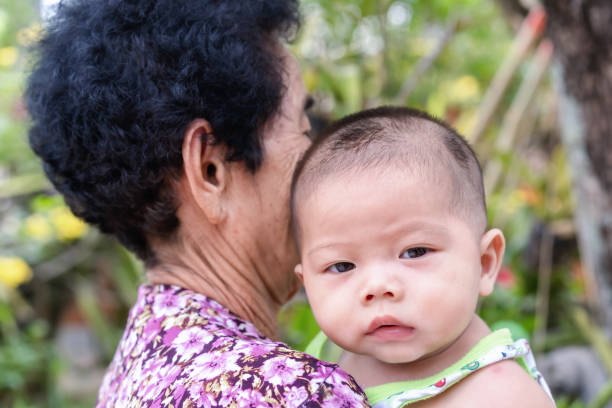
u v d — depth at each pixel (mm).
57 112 1088
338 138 1107
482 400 960
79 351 3836
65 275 3760
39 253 3613
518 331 2273
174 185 1121
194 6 1089
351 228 1021
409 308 985
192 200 1145
